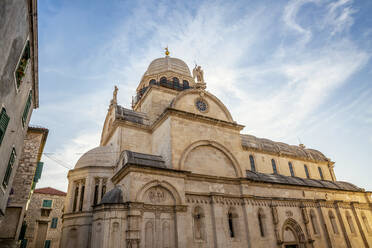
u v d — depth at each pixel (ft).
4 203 55.62
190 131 99.25
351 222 133.39
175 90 139.44
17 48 41.19
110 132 120.26
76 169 104.94
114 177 90.94
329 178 176.35
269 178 118.83
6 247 74.74
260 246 93.25
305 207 119.03
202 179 92.58
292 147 176.14
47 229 149.59
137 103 148.87
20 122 56.18
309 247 110.01
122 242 68.28
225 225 89.20
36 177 102.73
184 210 81.41
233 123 111.45
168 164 90.33
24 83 51.21
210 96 114.62
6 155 49.26
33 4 42.70
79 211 95.61
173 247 75.92
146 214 75.15
